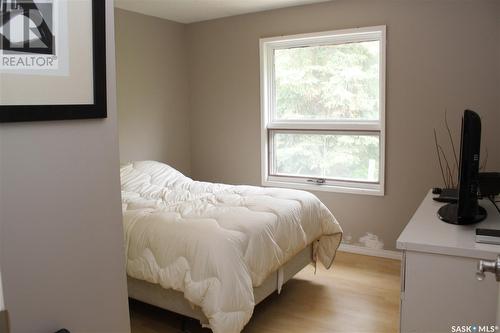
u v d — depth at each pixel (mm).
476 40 3395
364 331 2600
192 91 4898
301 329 2631
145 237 2486
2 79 864
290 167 4422
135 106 4289
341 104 4070
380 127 3832
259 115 4461
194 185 3674
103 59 1082
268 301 3027
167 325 2717
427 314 1761
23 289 951
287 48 4281
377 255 3961
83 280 1094
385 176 3859
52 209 1007
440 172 3639
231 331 2152
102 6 1062
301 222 2988
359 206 4012
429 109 3627
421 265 1745
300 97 4277
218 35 4617
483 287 1653
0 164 896
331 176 4199
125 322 1229
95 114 1076
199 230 2385
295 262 3119
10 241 922
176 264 2324
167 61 4633
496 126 3389
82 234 1084
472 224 2004
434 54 3557
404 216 3822
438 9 3500
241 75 4523
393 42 3699
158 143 4574
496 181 2473
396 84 3729
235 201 3035
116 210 1180
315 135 4227
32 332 976
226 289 2172
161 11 4234
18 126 925
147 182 3660
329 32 3945
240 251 2305
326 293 3152
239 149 4645
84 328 1103
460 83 3490
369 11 3770
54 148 1003
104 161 1134
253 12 4344
